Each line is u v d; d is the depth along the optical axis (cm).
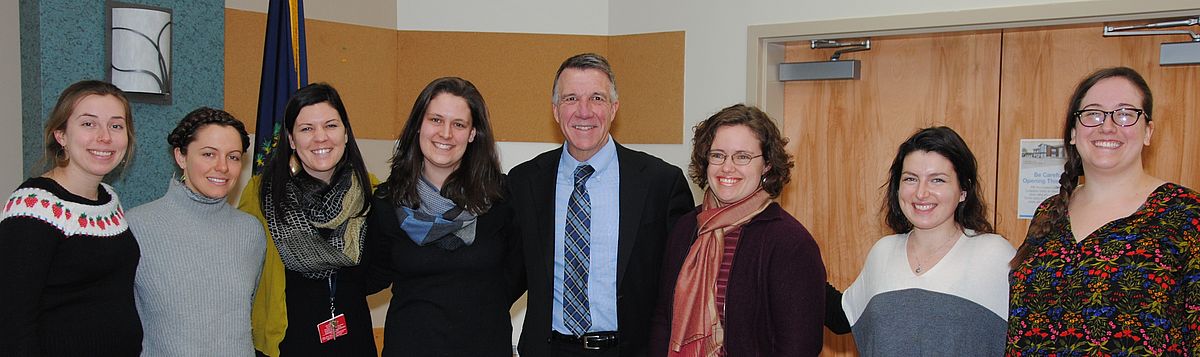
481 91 392
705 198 218
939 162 188
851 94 361
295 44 311
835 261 370
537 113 394
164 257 199
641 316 228
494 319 225
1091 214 177
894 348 189
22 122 285
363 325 233
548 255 229
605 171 234
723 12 362
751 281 200
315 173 222
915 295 190
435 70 392
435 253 220
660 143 384
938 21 318
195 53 295
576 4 395
